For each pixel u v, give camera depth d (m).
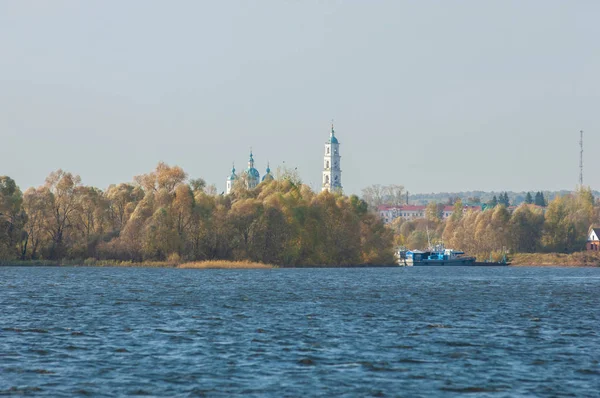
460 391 156.00
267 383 161.00
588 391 156.12
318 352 194.62
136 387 157.12
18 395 151.00
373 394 153.50
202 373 169.62
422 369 175.38
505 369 175.75
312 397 150.75
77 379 163.38
